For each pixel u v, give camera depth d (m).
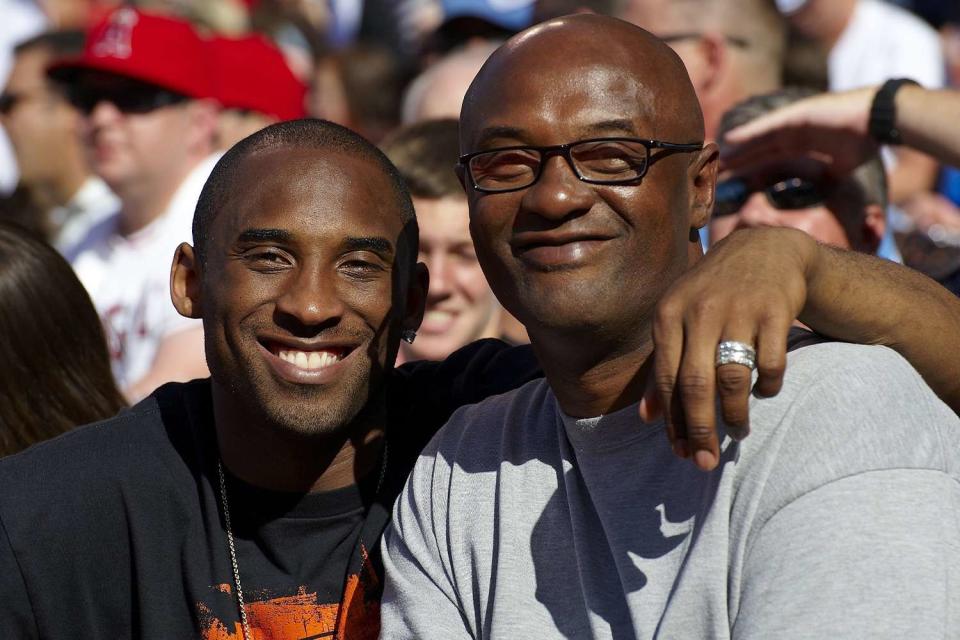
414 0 9.70
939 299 2.45
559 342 2.47
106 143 5.86
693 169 2.56
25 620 3.02
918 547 2.10
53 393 3.83
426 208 4.48
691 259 2.65
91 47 5.87
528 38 2.54
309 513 3.04
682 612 2.22
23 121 7.20
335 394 2.93
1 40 9.28
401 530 2.73
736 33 5.23
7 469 3.13
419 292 3.17
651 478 2.40
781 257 2.15
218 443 3.11
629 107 2.43
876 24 7.54
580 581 2.40
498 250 2.49
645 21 5.34
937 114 4.12
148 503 3.07
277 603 3.00
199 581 3.01
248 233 2.90
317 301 2.86
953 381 2.49
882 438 2.19
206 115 5.99
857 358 2.31
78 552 3.04
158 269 5.66
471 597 2.52
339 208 2.91
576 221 2.42
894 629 2.05
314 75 8.33
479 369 3.31
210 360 3.01
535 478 2.56
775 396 2.27
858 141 4.21
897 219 6.43
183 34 6.00
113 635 3.06
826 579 2.10
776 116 4.21
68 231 7.04
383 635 2.65
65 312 3.88
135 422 3.22
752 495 2.23
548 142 2.43
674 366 2.05
